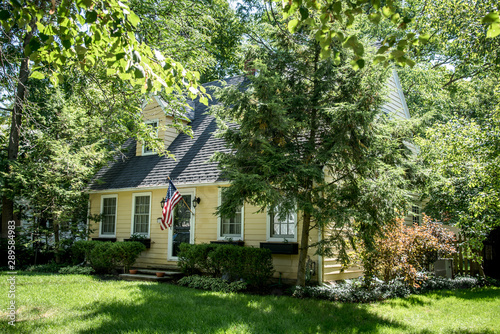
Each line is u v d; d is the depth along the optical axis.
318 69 8.46
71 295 8.35
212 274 10.92
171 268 12.85
